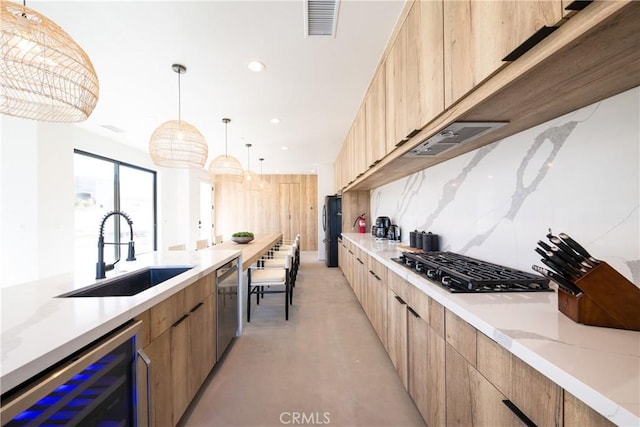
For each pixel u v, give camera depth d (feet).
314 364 6.88
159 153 7.88
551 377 1.99
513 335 2.45
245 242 14.03
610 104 3.19
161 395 4.11
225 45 6.55
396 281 6.12
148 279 6.28
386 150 7.02
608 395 1.63
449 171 7.04
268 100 9.86
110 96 9.47
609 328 2.59
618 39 2.08
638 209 2.91
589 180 3.43
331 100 9.89
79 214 14.06
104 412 2.96
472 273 4.33
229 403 5.46
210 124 12.60
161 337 4.14
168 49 6.70
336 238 20.04
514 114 3.76
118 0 5.09
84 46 6.55
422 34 4.72
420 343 4.73
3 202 10.06
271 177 28.60
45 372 2.36
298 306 11.34
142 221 19.16
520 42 2.53
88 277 5.24
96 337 2.79
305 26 5.90
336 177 20.99
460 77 3.59
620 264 3.07
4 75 3.62
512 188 4.80
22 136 10.16
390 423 4.91
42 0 5.03
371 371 6.56
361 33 6.18
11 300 3.68
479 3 3.18
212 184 28.07
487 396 2.91
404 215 10.67
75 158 13.75
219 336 6.84
